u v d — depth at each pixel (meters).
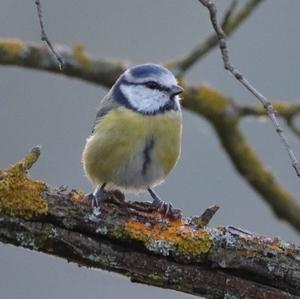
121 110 9.72
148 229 8.11
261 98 7.20
